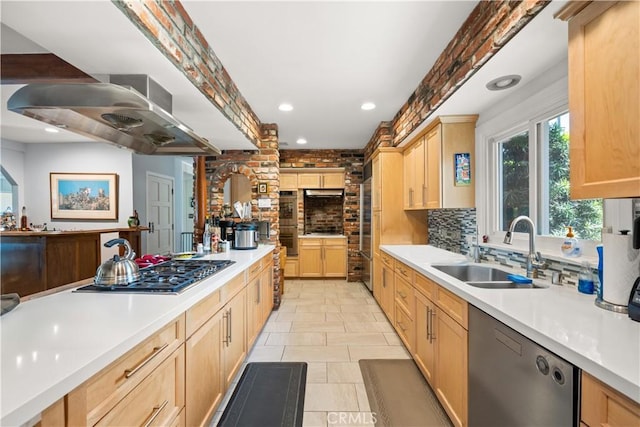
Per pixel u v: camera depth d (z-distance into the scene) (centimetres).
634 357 79
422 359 217
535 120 192
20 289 328
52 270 334
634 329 98
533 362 102
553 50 153
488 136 243
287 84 261
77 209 471
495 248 228
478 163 256
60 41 138
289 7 161
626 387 69
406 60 221
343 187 562
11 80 190
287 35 187
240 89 271
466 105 230
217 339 174
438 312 185
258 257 271
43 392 65
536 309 119
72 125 169
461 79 186
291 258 561
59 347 84
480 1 159
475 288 152
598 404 78
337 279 562
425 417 180
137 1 122
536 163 195
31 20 122
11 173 452
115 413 90
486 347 131
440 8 165
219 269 199
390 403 193
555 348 90
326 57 215
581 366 81
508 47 150
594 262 143
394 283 302
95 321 105
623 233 118
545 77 177
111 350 84
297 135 441
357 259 544
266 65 226
